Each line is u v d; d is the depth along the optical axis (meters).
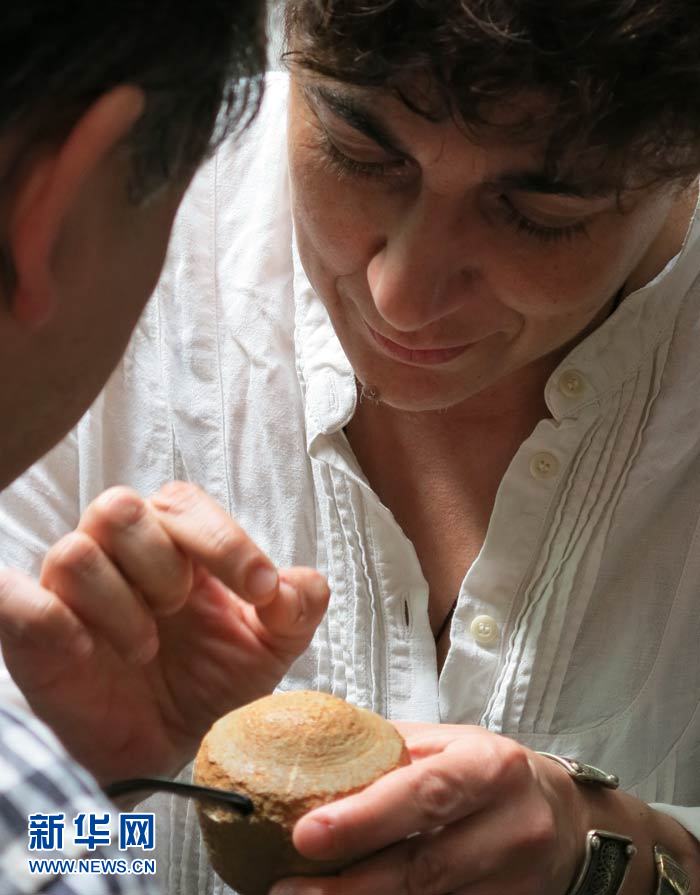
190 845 0.95
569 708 0.93
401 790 0.72
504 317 0.83
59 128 0.62
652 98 0.74
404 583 0.93
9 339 0.63
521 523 0.91
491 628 0.92
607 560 0.92
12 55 0.61
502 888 0.76
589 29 0.72
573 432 0.90
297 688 0.95
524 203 0.78
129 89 0.61
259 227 0.96
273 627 0.83
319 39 0.76
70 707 0.82
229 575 0.81
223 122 0.67
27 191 0.61
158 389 0.98
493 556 0.92
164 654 0.85
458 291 0.81
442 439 0.93
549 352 0.87
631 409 0.91
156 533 0.81
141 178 0.64
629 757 0.94
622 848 0.82
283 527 0.96
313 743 0.72
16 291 0.62
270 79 0.98
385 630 0.93
